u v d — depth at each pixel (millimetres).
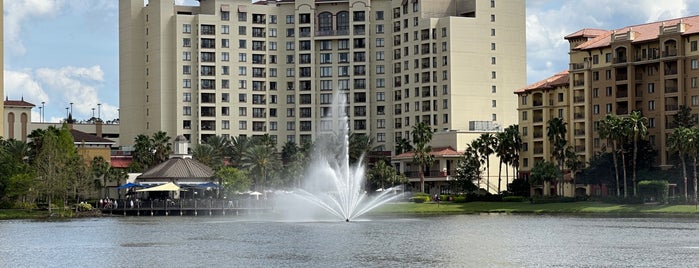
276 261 102000
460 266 97188
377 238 129500
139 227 157750
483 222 166125
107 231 147375
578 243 119812
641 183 196875
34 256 108812
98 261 103312
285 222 172000
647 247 113875
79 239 131125
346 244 120438
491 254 107500
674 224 155125
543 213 198750
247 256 106750
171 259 104375
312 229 149500
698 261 99688
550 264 98188
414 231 143000
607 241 122188
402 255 107000
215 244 121812
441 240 125625
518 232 139125
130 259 104750
